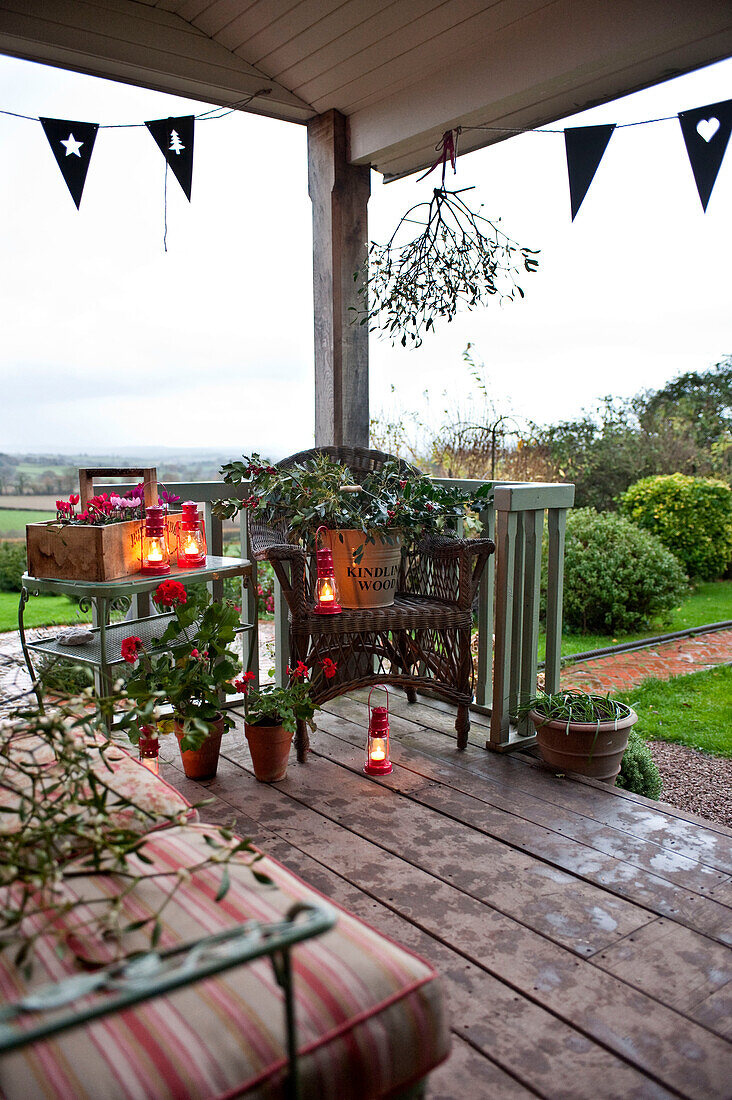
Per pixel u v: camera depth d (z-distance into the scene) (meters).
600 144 2.73
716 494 8.05
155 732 2.42
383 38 3.03
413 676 2.92
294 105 3.48
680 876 2.08
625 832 2.32
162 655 2.67
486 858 2.18
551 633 3.06
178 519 2.80
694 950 1.77
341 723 3.32
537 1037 1.51
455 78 3.12
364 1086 1.01
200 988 1.02
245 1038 0.95
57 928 1.13
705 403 8.84
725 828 2.35
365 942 1.15
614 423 8.84
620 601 6.41
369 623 2.80
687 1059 1.45
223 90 3.29
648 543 6.55
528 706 2.89
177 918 1.15
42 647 2.60
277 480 2.96
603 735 2.68
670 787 3.24
